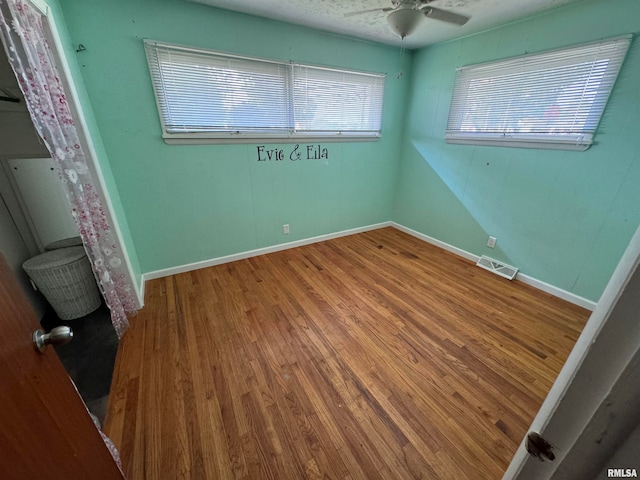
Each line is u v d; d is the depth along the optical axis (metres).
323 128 2.80
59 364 0.62
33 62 1.15
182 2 1.88
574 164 1.96
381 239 3.42
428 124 3.02
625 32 1.61
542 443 0.36
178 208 2.37
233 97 2.25
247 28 2.12
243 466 1.09
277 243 3.03
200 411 1.29
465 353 1.65
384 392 1.40
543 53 1.96
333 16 2.11
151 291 2.25
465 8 1.90
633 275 0.24
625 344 0.26
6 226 1.81
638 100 1.62
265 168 2.65
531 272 2.37
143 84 1.94
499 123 2.36
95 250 1.53
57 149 1.28
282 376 1.49
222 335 1.78
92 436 0.71
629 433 0.27
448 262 2.82
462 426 1.24
